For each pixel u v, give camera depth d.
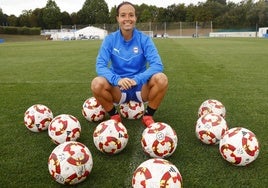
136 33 3.86
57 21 86.62
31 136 3.55
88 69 9.37
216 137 3.09
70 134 3.22
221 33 59.81
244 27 68.25
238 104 4.84
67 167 2.36
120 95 3.86
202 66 9.70
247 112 4.38
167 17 82.81
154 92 3.54
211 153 2.99
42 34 67.69
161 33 65.88
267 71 8.54
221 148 2.74
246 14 68.62
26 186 2.43
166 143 2.79
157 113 4.39
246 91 5.83
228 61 11.20
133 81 3.44
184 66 9.73
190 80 7.11
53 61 12.17
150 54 3.75
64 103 5.05
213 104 3.96
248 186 2.39
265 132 3.54
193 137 3.43
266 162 2.79
